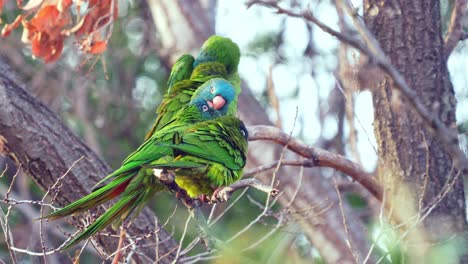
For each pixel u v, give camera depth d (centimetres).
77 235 966
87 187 1164
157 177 971
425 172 1162
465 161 825
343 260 1345
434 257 738
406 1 1205
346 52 1117
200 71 1386
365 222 1570
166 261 1156
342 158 1205
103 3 1127
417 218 1020
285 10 835
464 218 1155
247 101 1574
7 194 936
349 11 863
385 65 844
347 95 1185
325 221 1373
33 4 1120
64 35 1134
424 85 1180
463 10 1199
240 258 750
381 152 1208
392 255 959
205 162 995
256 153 1499
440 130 836
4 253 1482
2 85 1145
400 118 1185
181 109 1198
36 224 1467
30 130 1152
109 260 1098
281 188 1452
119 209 946
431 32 1201
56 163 1159
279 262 995
